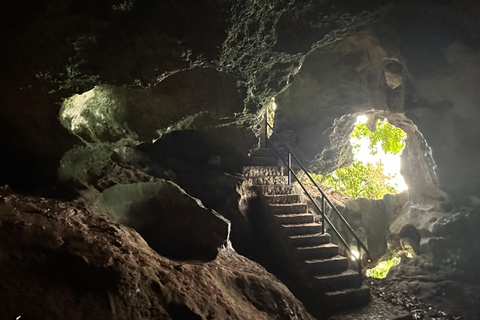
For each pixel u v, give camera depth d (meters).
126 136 7.00
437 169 9.96
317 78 10.68
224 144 9.57
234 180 9.12
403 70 9.41
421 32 8.46
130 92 6.50
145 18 5.15
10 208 4.91
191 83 6.73
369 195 17.33
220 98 7.08
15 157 5.98
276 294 6.48
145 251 5.48
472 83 8.41
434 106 9.30
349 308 7.66
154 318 4.40
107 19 4.89
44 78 5.12
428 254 9.88
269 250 8.71
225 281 6.12
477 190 9.24
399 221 11.60
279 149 10.94
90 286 4.29
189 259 6.47
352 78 10.52
